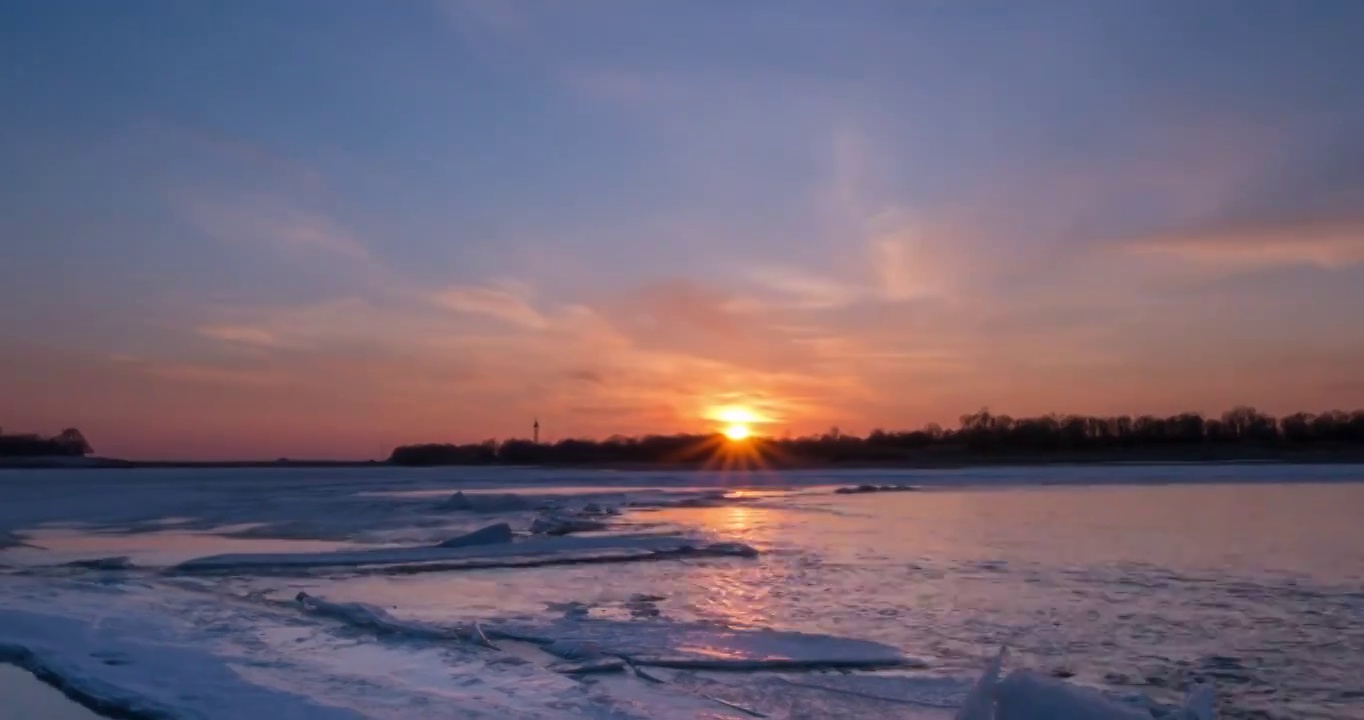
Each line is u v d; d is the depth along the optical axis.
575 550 26.25
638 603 18.53
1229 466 102.62
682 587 20.42
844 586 20.42
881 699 11.92
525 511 43.09
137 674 12.20
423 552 25.81
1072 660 14.04
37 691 11.85
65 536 32.41
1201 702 9.18
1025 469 105.25
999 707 8.58
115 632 14.67
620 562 24.44
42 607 16.78
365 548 28.33
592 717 10.55
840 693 12.17
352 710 10.42
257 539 31.31
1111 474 83.94
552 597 19.20
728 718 11.04
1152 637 15.48
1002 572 22.41
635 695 11.95
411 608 17.95
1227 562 23.92
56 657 13.08
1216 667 13.70
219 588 20.23
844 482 76.56
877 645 14.61
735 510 43.59
